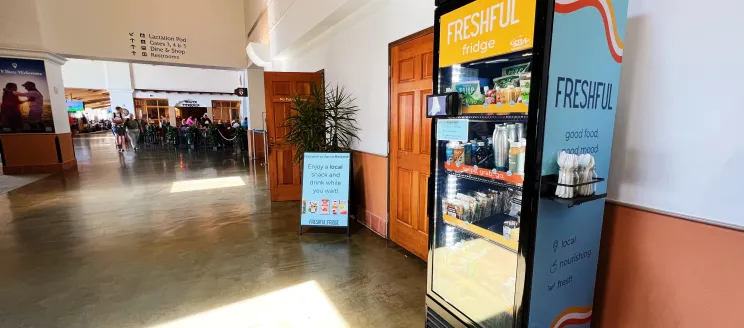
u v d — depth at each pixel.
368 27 3.64
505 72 1.69
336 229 3.97
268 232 3.83
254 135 9.70
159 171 7.65
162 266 2.97
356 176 4.21
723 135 1.33
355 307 2.36
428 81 2.81
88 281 2.71
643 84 1.57
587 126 1.48
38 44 7.09
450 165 1.87
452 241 2.00
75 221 4.17
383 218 3.71
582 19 1.36
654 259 1.58
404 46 3.07
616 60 1.52
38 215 4.40
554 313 1.58
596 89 1.48
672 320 1.55
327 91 4.77
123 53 7.80
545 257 1.47
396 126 3.31
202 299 2.46
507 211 1.88
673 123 1.48
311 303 2.41
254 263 3.04
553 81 1.31
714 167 1.37
